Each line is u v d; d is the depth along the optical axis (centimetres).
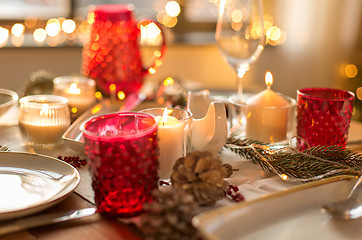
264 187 65
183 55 218
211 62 225
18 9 190
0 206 56
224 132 71
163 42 102
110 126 62
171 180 62
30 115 79
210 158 59
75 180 61
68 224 56
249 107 81
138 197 57
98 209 58
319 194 57
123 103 96
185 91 97
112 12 97
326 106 73
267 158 70
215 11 234
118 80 99
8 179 62
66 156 76
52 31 184
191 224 50
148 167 57
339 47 248
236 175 70
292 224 53
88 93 95
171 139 66
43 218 55
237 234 50
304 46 245
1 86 183
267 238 51
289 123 82
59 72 193
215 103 70
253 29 92
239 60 93
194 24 231
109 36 97
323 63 250
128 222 55
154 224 50
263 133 81
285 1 235
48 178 62
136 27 100
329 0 241
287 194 55
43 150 79
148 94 101
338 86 243
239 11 91
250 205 52
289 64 245
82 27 189
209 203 59
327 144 75
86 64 101
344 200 57
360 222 55
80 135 78
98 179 57
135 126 62
